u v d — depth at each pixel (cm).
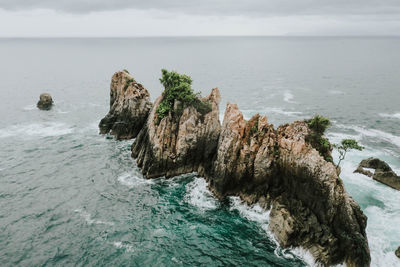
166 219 4156
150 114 5953
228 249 3638
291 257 3506
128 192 4784
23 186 4975
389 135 7406
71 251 3584
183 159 5197
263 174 4322
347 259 3359
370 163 5247
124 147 6412
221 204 4466
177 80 5503
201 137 5188
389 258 3428
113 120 7119
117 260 3466
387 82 14700
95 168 5556
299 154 3922
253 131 4441
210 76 16912
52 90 12794
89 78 16212
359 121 8638
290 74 17812
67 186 4981
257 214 4228
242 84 14550
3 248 3603
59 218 4175
